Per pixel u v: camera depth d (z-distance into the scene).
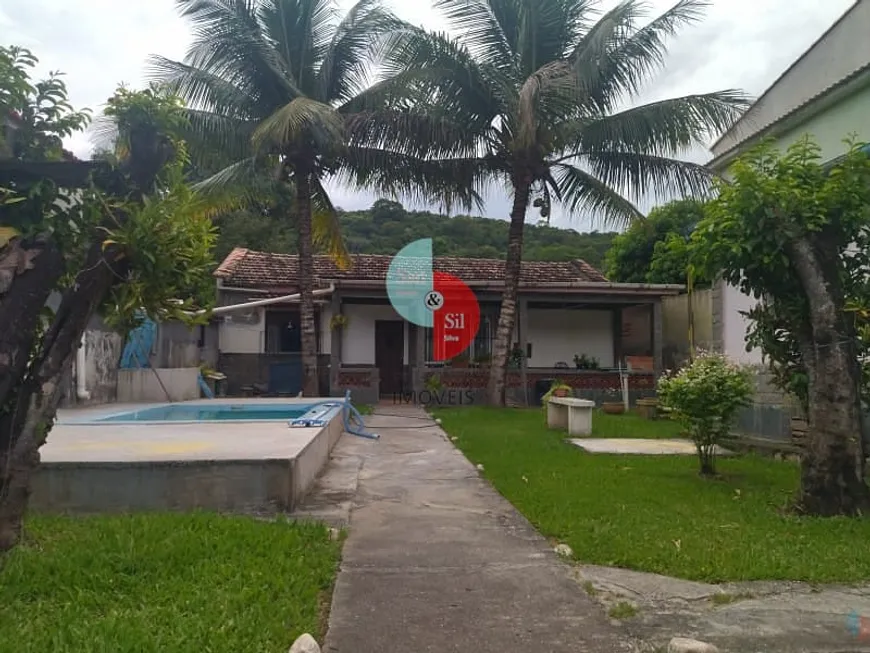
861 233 6.21
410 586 3.92
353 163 14.41
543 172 14.64
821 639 3.26
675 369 17.31
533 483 6.80
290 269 18.19
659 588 3.91
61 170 4.02
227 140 13.93
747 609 3.61
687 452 9.05
